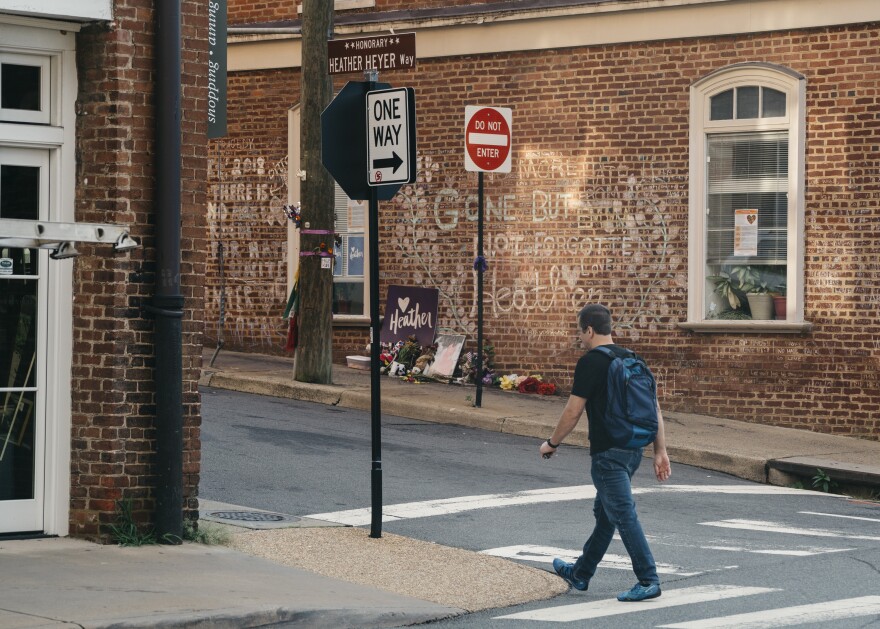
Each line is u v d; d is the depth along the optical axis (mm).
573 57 18906
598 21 18672
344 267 20922
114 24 9461
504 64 19375
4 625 6961
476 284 19750
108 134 9500
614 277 18719
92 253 9523
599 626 7785
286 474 13039
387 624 7926
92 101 9539
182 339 9797
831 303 17375
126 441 9562
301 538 10141
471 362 19562
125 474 9562
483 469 13953
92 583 8164
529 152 19219
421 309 20078
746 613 8070
